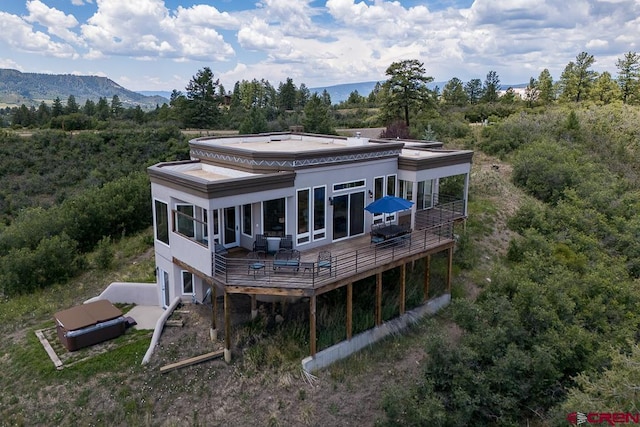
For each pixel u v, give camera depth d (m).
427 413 12.97
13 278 22.83
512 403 14.62
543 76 74.44
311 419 14.10
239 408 14.16
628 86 68.75
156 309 19.72
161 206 18.19
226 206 15.48
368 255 17.91
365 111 78.75
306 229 18.30
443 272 22.31
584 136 46.97
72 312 17.44
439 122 51.44
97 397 14.39
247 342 16.19
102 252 25.20
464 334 17.44
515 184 35.16
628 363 12.77
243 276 15.53
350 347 16.89
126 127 65.56
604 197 30.94
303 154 17.31
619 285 20.27
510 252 24.77
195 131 68.62
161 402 14.26
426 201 24.75
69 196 44.00
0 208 41.75
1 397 14.71
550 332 15.97
